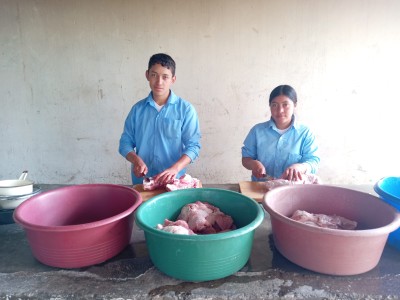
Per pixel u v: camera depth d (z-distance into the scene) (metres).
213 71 2.32
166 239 0.74
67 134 2.48
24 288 0.77
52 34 2.28
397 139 2.43
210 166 2.52
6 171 2.57
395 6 2.18
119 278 0.81
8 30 2.28
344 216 1.03
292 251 0.84
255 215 0.88
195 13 2.21
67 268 0.85
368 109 2.37
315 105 2.38
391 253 0.93
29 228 0.77
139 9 2.22
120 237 0.90
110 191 1.06
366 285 0.78
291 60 2.29
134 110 1.63
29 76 2.36
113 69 2.33
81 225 0.78
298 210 1.01
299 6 2.20
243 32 2.25
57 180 2.58
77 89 2.38
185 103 1.59
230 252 0.77
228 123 2.42
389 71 2.29
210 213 0.97
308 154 1.60
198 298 0.74
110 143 2.48
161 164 1.64
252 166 1.57
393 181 1.11
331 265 0.79
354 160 2.48
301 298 0.74
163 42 2.27
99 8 2.22
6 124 2.46
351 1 2.18
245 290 0.77
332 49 2.27
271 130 1.62
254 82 2.34
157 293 0.75
